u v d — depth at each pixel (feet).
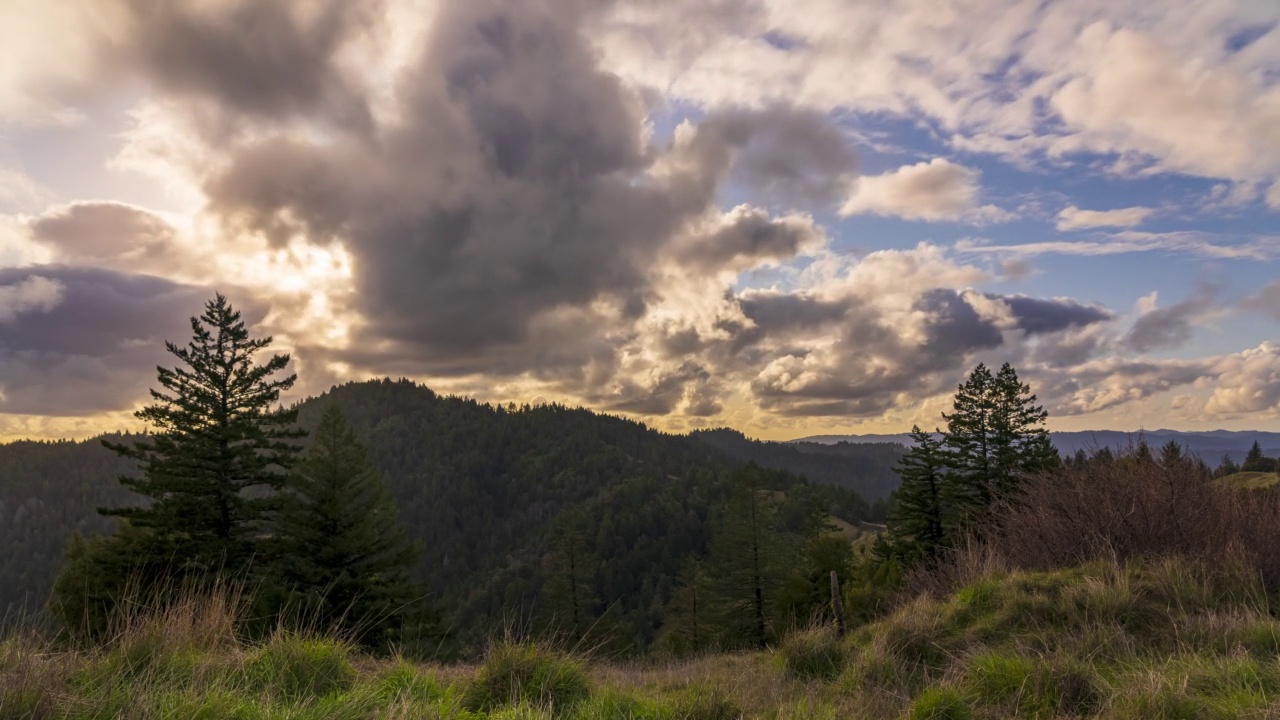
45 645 13.76
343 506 85.05
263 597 59.00
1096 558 31.45
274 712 12.17
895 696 19.13
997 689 17.94
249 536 80.18
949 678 19.61
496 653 17.89
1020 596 25.58
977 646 22.38
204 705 11.62
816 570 108.06
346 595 77.66
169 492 77.46
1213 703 14.94
